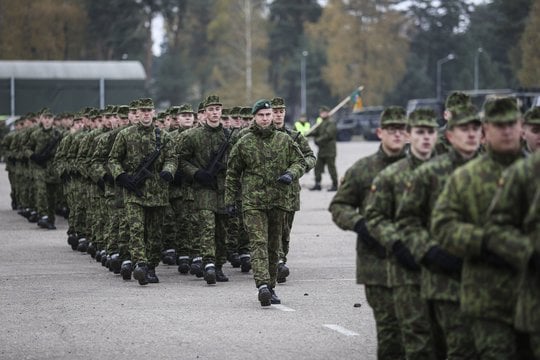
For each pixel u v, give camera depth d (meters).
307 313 22.09
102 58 196.50
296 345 18.83
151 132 26.94
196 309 22.83
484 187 12.82
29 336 20.11
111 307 23.33
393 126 15.95
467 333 13.66
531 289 12.04
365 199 16.08
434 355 14.55
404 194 14.41
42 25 189.75
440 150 18.75
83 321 21.61
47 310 23.05
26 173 45.16
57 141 41.72
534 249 11.92
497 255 12.51
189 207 28.30
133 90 119.81
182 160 27.03
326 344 18.88
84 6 191.38
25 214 46.19
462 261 13.51
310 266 30.03
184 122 31.00
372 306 15.76
